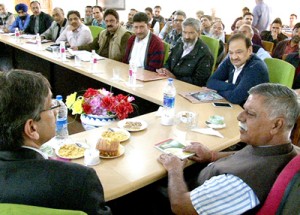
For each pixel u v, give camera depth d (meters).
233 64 2.44
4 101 0.78
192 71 3.12
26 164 0.79
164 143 1.59
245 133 1.23
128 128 1.73
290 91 1.18
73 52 3.79
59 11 4.86
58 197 0.77
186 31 3.06
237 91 2.24
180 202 1.22
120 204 1.61
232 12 7.83
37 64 4.48
